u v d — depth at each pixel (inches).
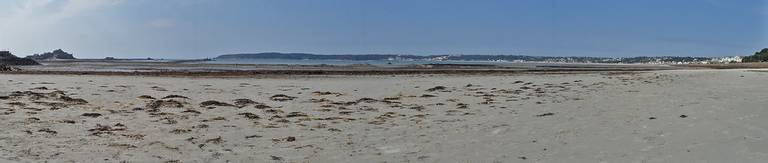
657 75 1595.7
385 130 473.1
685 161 315.6
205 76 1481.3
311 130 474.6
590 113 558.3
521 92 886.4
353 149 383.9
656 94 781.9
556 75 1739.7
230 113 597.3
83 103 676.7
